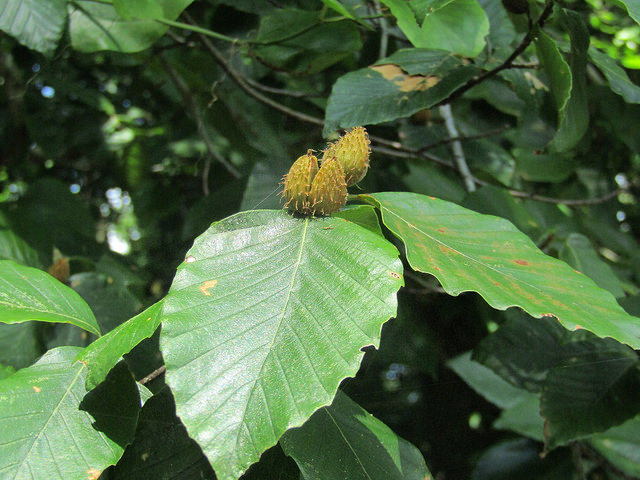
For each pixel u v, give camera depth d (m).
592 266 0.44
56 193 0.62
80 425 0.23
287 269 0.22
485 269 0.24
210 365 0.19
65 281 0.47
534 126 0.54
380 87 0.40
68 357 0.25
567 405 0.37
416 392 0.59
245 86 0.55
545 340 0.44
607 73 0.40
